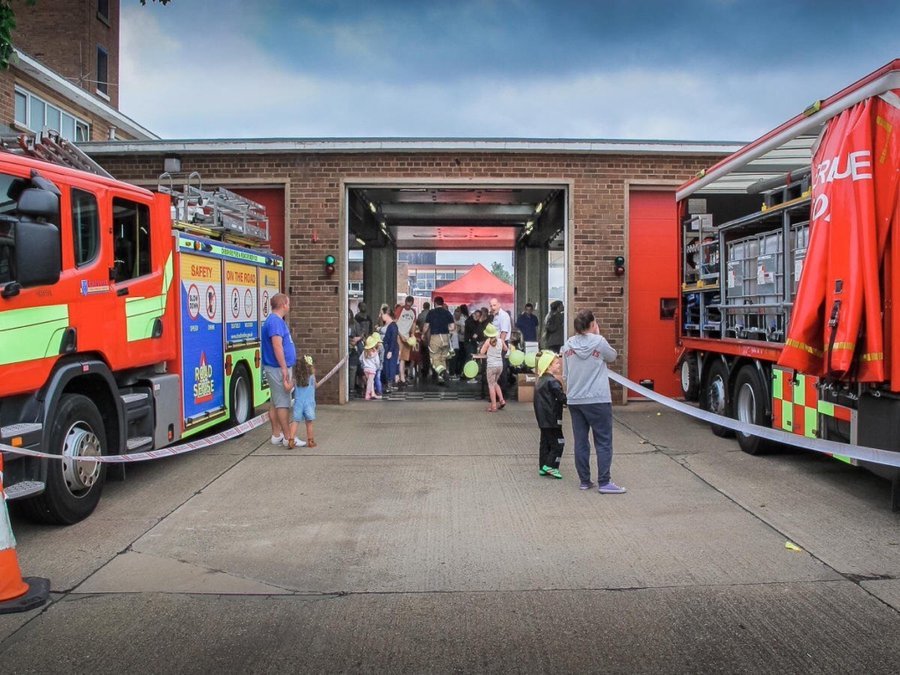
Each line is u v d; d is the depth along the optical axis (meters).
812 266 6.20
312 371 9.02
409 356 15.50
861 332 5.66
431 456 8.47
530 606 4.30
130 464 8.07
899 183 5.50
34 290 5.32
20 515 6.03
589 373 6.77
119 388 6.98
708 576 4.74
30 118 17.44
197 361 8.16
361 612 4.23
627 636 3.89
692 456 8.34
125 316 6.59
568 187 12.64
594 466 7.93
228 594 4.51
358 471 7.76
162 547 5.39
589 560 5.06
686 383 10.95
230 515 6.20
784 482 7.12
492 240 23.30
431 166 12.56
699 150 12.54
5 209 5.22
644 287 12.88
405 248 23.52
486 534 5.65
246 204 10.41
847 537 5.50
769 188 8.71
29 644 3.83
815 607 4.24
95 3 26.30
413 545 5.41
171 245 7.55
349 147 12.37
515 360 12.33
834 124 6.13
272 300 8.86
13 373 5.11
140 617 4.16
